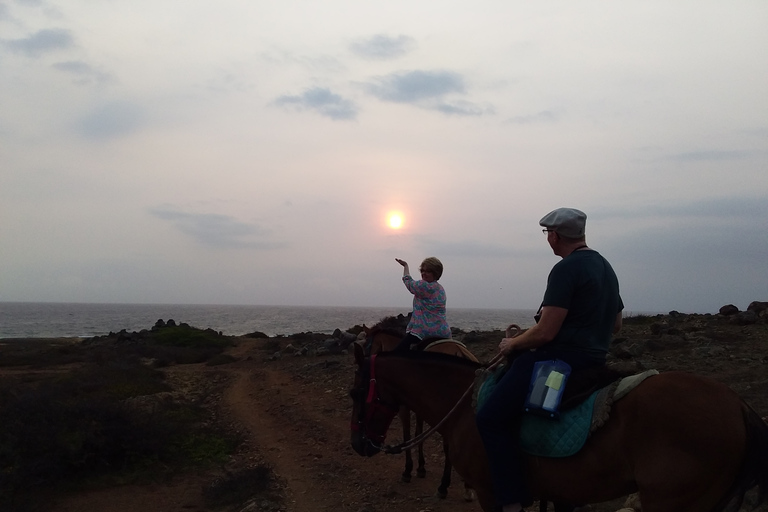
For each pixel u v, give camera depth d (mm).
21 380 14648
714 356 11867
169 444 8547
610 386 3377
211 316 129250
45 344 29953
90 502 6633
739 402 3102
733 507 3150
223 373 18031
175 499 6801
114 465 7703
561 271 3611
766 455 2938
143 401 11180
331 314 166250
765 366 10555
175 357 22703
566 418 3402
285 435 9836
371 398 4613
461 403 4133
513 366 3729
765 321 15375
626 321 20141
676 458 3010
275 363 20016
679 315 19828
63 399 9375
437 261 6758
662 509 3027
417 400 4508
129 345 25031
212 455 8539
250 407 12414
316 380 15227
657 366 11203
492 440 3609
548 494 3555
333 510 6375
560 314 3545
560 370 3533
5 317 114688
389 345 7336
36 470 6914
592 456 3295
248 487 6957
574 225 3762
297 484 7293
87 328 72812
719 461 2945
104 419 8070
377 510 6312
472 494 6473
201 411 11750
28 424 7625
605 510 5609
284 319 112875
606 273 3689
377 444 4633
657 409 3123
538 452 3490
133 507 6512
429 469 7828
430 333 6703
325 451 8812
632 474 3178
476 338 18047
